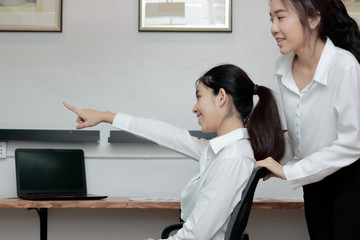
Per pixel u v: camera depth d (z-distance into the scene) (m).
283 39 1.66
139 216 2.92
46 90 2.92
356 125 1.60
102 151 2.90
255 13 2.95
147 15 2.92
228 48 2.94
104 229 2.92
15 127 2.90
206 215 1.47
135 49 2.94
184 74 2.94
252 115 1.62
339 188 1.70
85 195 2.67
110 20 2.94
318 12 1.65
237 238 1.42
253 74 2.94
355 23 1.74
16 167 2.64
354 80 1.60
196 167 2.91
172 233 2.91
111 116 1.95
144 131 1.94
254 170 1.42
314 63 1.73
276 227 2.92
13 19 2.91
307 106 1.75
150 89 2.93
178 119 2.93
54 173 2.73
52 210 2.92
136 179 2.90
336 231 1.71
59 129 2.91
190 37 2.94
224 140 1.61
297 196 2.90
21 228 2.92
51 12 2.92
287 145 1.92
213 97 1.66
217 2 2.93
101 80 2.93
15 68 2.92
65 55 2.93
